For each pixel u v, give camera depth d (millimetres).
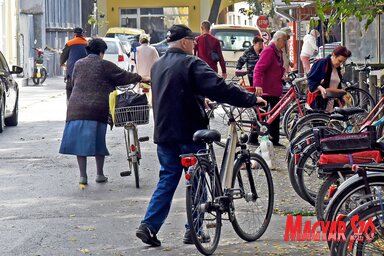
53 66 82562
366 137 14375
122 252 15023
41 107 44656
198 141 14836
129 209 18609
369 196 12344
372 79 31812
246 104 15258
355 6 19609
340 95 24000
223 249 15094
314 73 24500
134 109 20906
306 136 18453
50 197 20031
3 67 34750
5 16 66688
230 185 15219
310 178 17641
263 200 15969
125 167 24156
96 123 21016
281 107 26625
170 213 18094
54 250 15211
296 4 42438
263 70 27453
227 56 51250
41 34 77500
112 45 61031
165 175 15438
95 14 82000
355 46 40219
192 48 15523
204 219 14695
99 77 21016
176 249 15195
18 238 16094
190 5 79375
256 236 15750
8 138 31188
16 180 22312
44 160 25656
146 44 38844
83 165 21156
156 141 15375
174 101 15195
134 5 79375
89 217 17844
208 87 15109
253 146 24672
